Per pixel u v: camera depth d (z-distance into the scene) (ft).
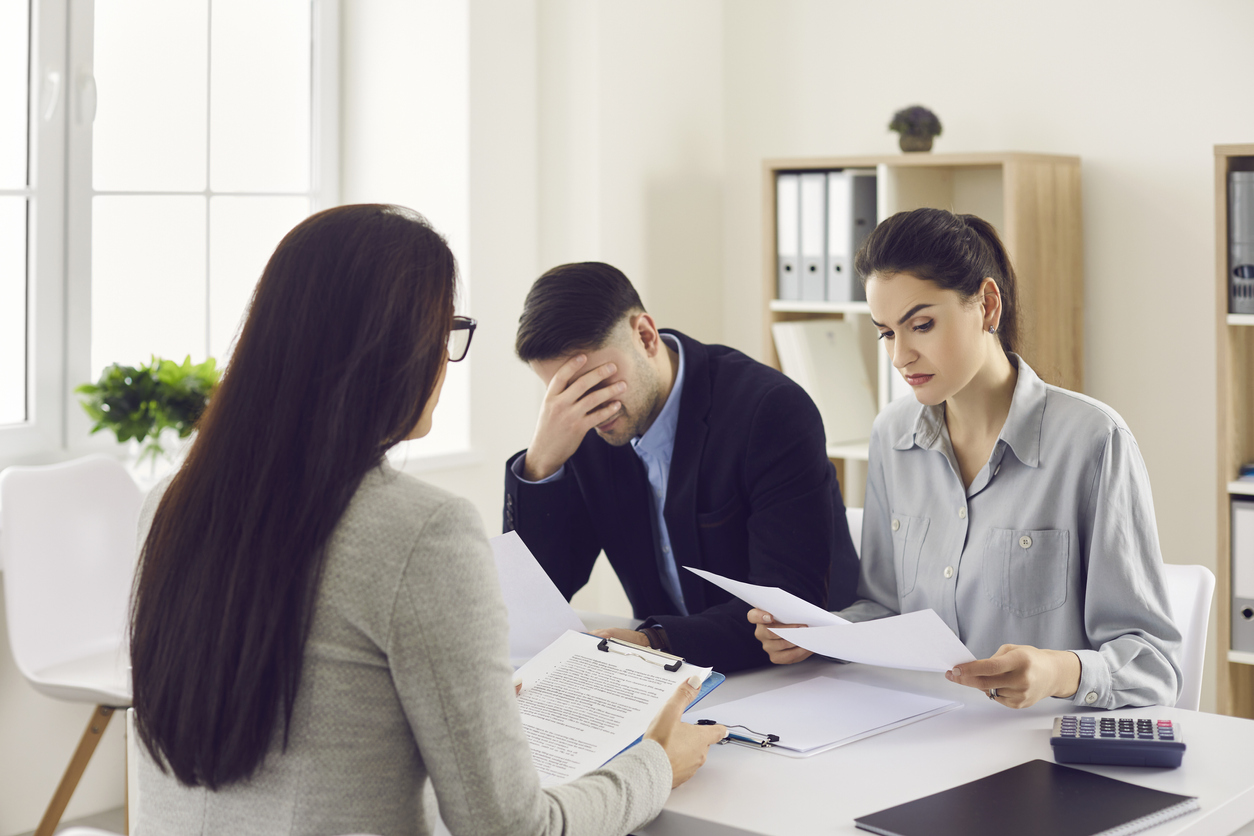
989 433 5.30
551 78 11.91
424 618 3.11
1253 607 8.91
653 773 3.69
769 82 12.56
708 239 12.82
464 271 11.34
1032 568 5.10
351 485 3.16
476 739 3.16
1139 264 10.52
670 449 6.03
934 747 4.33
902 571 5.65
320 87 11.69
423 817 3.35
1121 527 4.90
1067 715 4.35
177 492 3.26
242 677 3.06
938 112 11.50
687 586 6.10
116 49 10.07
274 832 3.15
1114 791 3.82
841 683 5.11
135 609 3.30
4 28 9.29
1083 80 10.69
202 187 10.80
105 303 10.09
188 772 3.17
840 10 12.01
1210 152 10.14
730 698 5.01
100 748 9.47
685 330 12.62
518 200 11.84
